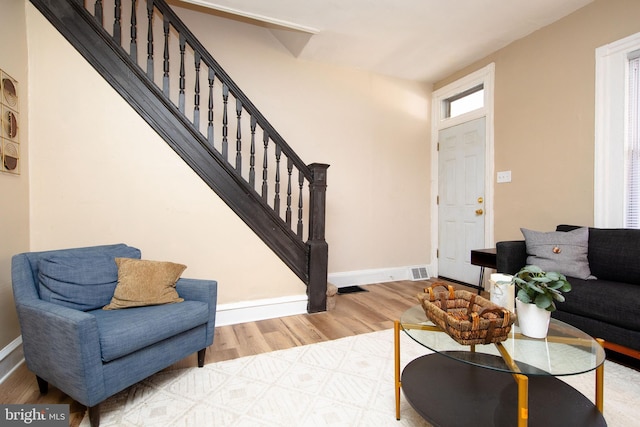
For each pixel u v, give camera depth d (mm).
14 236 1908
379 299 3252
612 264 2129
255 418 1426
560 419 1149
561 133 2787
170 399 1564
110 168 2240
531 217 3043
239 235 2576
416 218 4215
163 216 2367
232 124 3227
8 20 1884
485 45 3268
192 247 2441
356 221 3867
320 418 1427
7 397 1558
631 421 1383
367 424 1390
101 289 1736
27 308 1457
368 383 1705
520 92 3139
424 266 4227
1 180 1799
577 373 1063
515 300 1432
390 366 1881
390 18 2775
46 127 2109
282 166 3426
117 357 1392
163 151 2367
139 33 2912
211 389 1649
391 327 2500
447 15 2738
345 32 3012
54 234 2123
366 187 3916
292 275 2775
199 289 1877
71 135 2158
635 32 2312
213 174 2496
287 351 2070
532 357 1171
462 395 1319
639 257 2021
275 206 2713
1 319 1764
